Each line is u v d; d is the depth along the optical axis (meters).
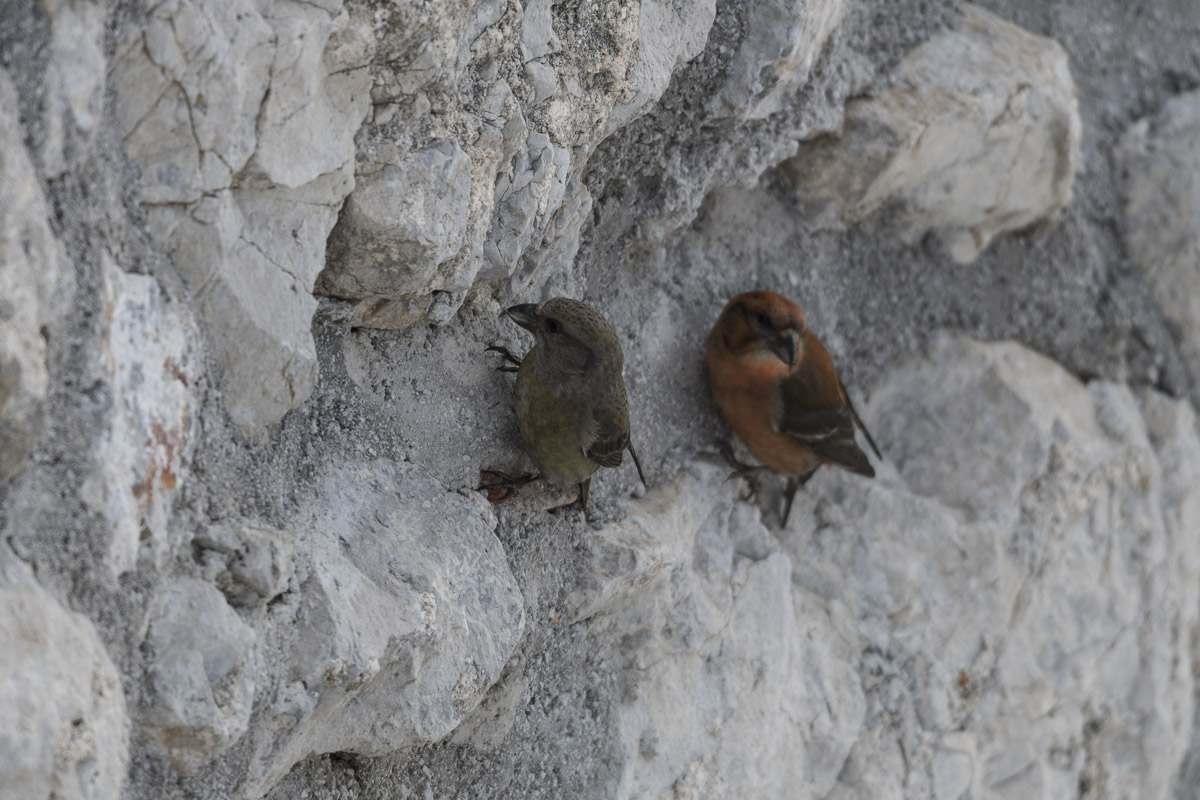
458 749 6.92
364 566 5.61
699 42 7.30
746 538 9.12
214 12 4.50
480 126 5.82
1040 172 10.60
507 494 7.09
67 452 4.04
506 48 5.83
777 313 8.25
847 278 10.20
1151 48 12.73
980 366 10.85
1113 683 12.02
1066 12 12.17
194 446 4.83
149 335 4.50
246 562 4.86
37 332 3.79
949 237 10.84
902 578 10.22
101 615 4.23
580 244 7.82
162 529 4.55
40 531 3.96
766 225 9.59
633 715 8.09
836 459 9.02
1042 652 11.13
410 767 6.56
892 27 9.57
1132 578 12.00
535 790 7.52
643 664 8.17
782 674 9.04
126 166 4.49
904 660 10.19
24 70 3.88
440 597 5.85
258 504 5.27
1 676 3.66
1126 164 12.35
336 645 5.14
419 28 5.20
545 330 6.70
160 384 4.55
